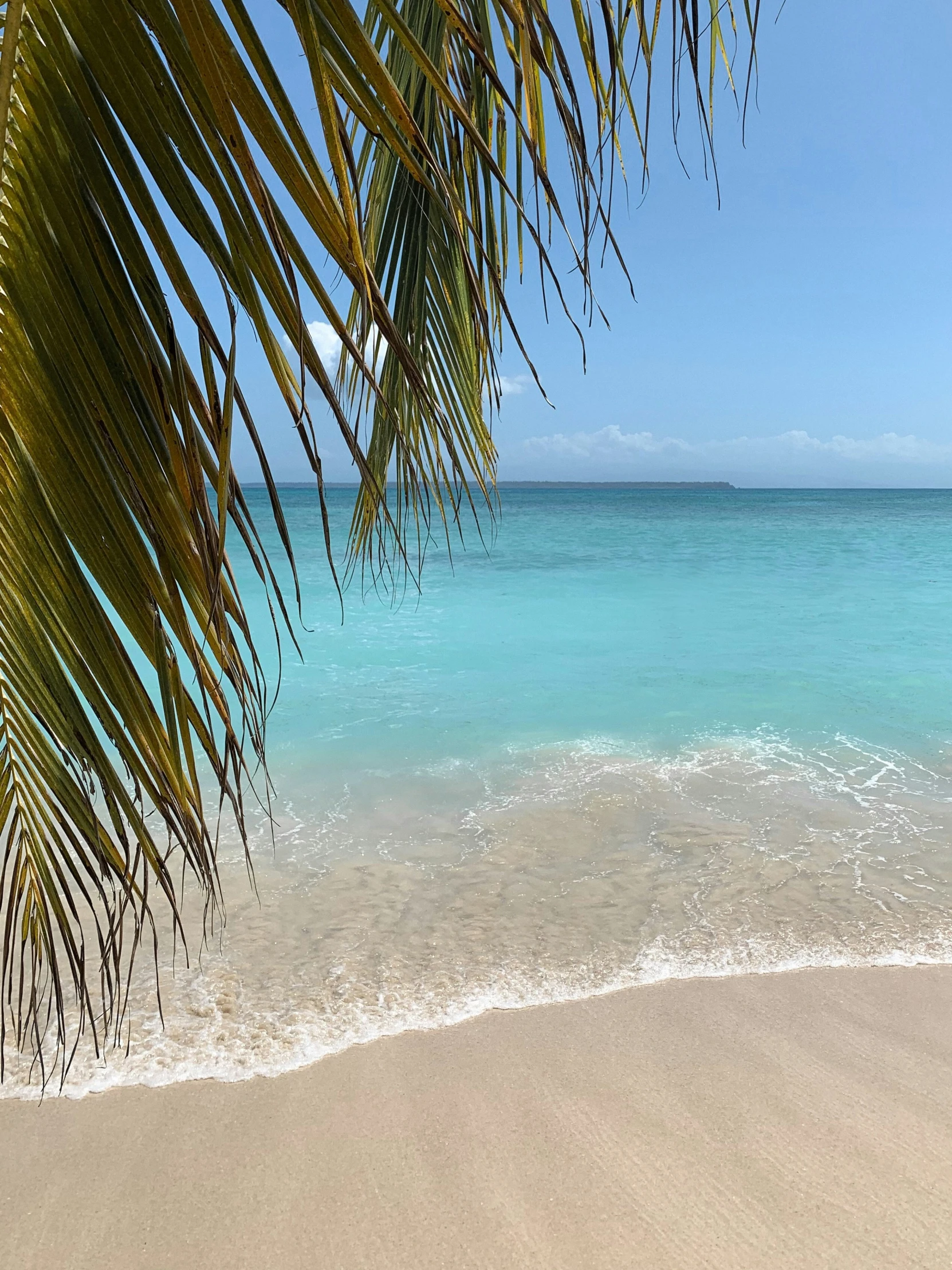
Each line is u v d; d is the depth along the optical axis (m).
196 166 0.73
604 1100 2.66
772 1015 3.11
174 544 0.88
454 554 23.11
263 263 0.75
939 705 7.34
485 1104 2.64
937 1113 2.58
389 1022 3.09
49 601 0.96
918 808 5.04
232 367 0.76
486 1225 2.19
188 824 1.01
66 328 0.83
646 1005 3.18
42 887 1.16
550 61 0.81
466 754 6.14
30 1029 2.99
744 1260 2.07
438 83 0.74
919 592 14.80
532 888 4.12
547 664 9.09
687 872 4.27
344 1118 2.60
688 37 0.88
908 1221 2.18
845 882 4.14
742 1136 2.49
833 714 7.09
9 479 0.92
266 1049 2.93
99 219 0.79
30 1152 2.46
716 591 15.06
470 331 2.28
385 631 11.19
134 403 0.83
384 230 2.32
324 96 0.69
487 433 2.39
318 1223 2.21
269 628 11.47
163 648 0.93
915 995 3.23
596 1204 2.25
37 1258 2.12
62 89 0.76
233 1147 2.48
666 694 7.79
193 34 0.70
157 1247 2.15
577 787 5.44
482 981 3.35
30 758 1.09
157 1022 3.07
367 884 4.19
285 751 6.26
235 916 3.88
